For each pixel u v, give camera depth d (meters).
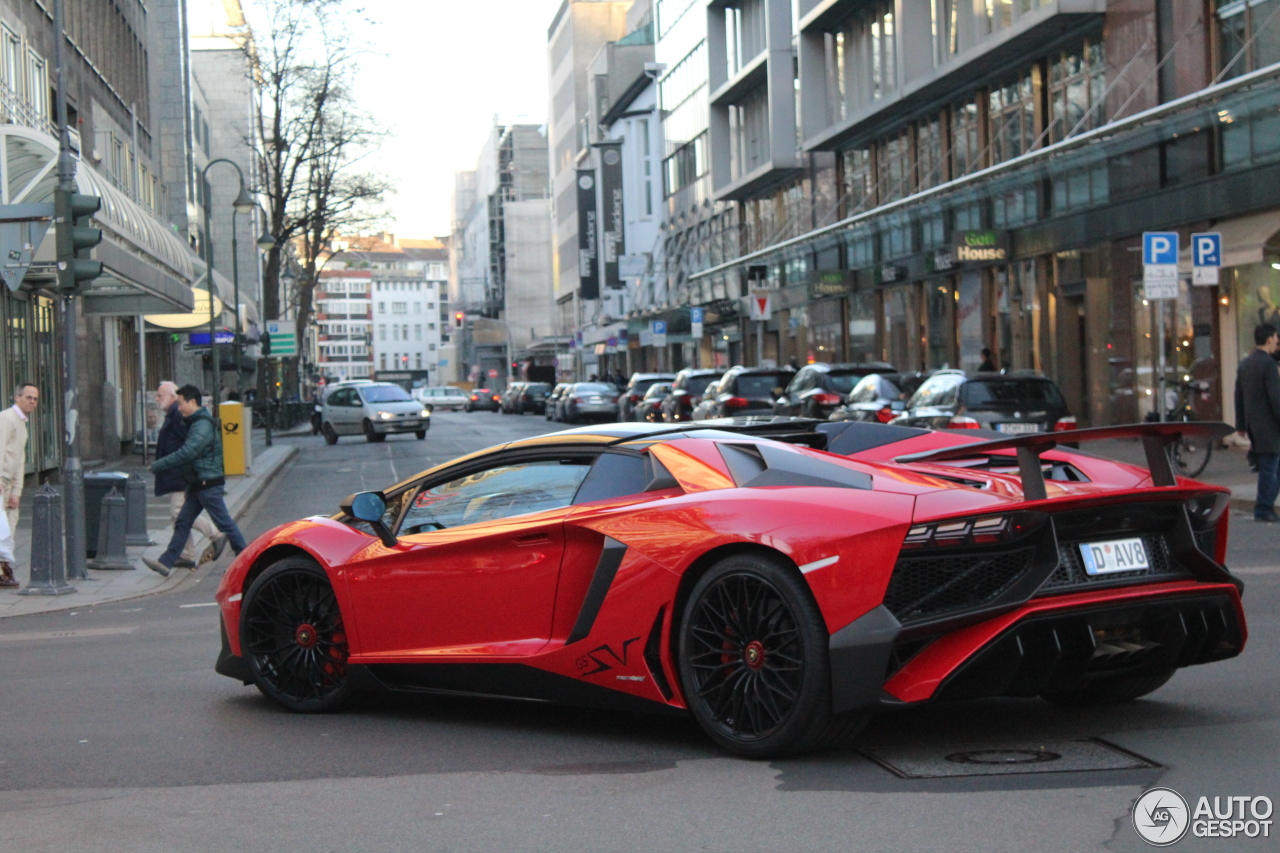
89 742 5.91
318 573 6.36
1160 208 24.41
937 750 5.08
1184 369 24.19
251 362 65.25
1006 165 27.25
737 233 54.12
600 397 49.12
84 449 31.42
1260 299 22.34
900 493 4.86
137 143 40.19
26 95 26.20
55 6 12.53
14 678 7.75
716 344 59.66
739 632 4.95
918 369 37.09
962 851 3.88
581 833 4.22
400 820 4.47
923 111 35.91
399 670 6.12
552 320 128.88
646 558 5.16
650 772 4.93
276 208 52.38
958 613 4.61
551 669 5.48
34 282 24.75
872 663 4.56
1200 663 5.32
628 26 91.50
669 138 65.31
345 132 51.78
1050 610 4.63
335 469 30.73
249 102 68.50
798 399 24.44
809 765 4.91
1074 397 28.83
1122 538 4.98
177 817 4.62
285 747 5.69
